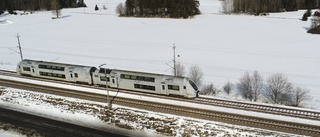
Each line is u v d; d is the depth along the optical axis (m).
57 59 70.75
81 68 51.38
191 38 91.62
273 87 45.16
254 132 34.75
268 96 45.78
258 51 73.38
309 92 46.25
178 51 75.31
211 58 68.00
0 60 71.62
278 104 42.34
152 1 140.00
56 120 39.97
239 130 35.31
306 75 54.06
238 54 70.94
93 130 37.12
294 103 42.75
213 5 186.88
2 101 46.53
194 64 63.16
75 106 43.59
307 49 74.12
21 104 45.16
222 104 41.91
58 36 102.00
